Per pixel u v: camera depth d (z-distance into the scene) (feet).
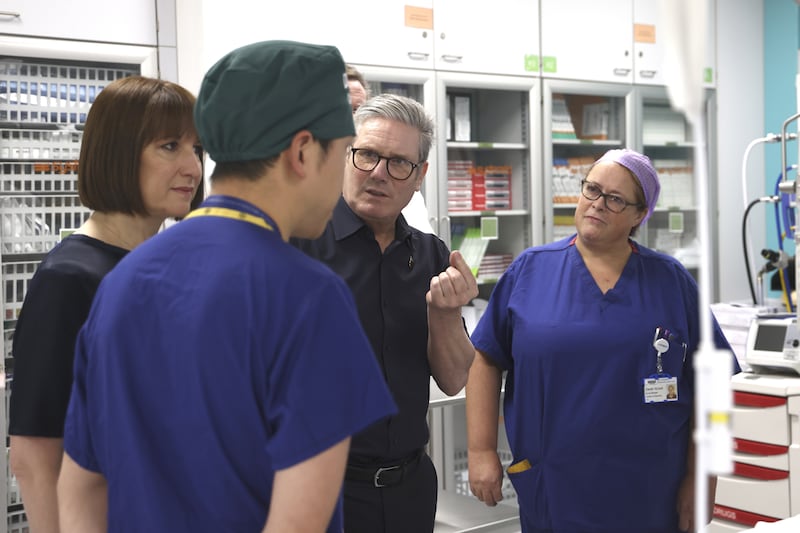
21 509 10.35
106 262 4.37
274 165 3.19
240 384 3.00
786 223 11.48
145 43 10.84
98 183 4.42
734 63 16.78
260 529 3.13
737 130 16.89
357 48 12.33
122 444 3.14
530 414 6.55
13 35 9.93
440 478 12.70
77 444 3.44
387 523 5.65
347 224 5.76
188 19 10.98
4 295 10.55
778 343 8.68
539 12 14.17
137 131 4.34
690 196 16.83
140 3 10.77
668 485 6.41
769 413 8.34
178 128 4.46
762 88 17.24
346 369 3.06
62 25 10.23
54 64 10.69
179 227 3.23
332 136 3.24
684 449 6.52
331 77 3.23
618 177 6.43
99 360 3.20
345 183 5.75
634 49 15.39
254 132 3.11
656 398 6.30
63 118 10.87
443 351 5.71
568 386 6.39
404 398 5.74
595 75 14.92
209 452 3.03
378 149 5.48
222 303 3.00
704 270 1.86
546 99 14.32
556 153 15.71
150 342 3.10
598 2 14.89
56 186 10.94
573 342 6.37
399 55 12.73
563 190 15.28
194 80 10.97
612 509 6.35
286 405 2.97
